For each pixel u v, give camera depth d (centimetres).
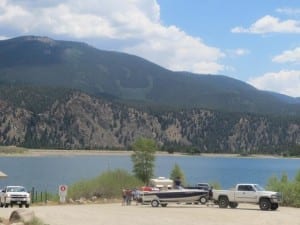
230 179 12362
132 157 6869
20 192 4294
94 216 3275
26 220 2619
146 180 6800
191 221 3070
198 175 13825
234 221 3117
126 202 4544
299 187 4569
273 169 18375
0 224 2542
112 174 5575
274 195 4000
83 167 16538
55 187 8775
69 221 2939
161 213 3572
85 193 5209
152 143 6888
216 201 4238
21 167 16400
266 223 3053
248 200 4078
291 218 3350
